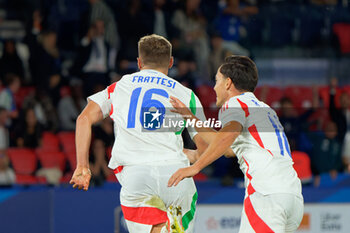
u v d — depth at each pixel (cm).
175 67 3862
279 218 1346
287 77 4434
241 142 1394
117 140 1353
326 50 4588
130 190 1316
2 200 2486
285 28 4569
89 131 1349
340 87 4184
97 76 3566
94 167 2777
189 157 1468
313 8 4672
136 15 3850
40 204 2514
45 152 2992
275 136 1393
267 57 4503
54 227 2511
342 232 2631
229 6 4150
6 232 2478
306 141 3141
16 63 3747
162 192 1310
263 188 1354
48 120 3316
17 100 3638
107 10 3812
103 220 2528
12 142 3127
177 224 1323
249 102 1398
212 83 3791
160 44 1409
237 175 2930
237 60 1473
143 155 1321
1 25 4506
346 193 2642
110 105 1386
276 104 3988
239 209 2589
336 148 3123
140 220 1331
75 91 3469
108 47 3666
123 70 3659
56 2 4419
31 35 3706
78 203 2530
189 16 4012
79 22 4106
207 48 4003
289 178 1372
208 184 2825
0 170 2864
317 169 3097
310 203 2623
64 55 4206
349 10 4688
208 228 2564
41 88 3553
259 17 4506
